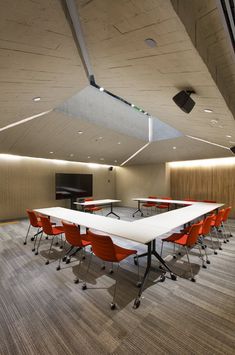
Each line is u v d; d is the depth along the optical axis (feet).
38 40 5.03
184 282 8.98
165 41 4.76
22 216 22.82
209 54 5.60
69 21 4.73
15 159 22.36
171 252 12.78
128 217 24.88
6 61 5.62
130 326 6.31
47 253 12.32
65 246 13.55
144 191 31.60
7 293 8.08
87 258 11.62
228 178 24.32
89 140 20.51
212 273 9.87
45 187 24.98
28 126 15.15
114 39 5.26
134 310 7.07
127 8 4.00
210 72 5.77
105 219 11.53
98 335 5.96
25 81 7.30
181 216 12.16
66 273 9.77
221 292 8.21
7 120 12.16
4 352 5.41
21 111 11.16
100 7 4.20
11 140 17.07
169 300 7.65
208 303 7.48
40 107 11.55
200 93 7.49
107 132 19.25
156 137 22.86
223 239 15.57
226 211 14.75
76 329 6.19
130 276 9.53
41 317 6.72
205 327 6.28
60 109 14.07
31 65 6.23
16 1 3.66
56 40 5.21
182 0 3.93
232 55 5.82
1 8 3.76
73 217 12.18
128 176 33.88
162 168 29.32
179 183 28.55
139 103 11.06
